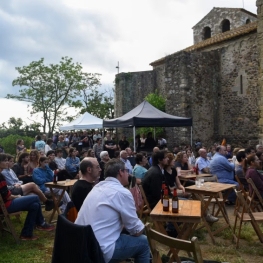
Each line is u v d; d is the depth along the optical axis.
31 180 7.54
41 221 5.99
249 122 17.33
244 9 24.20
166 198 4.17
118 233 3.29
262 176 6.81
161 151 6.12
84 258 2.70
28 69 28.19
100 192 3.32
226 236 5.67
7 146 18.45
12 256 4.70
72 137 18.19
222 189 5.51
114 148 13.64
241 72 17.67
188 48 21.58
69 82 29.14
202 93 17.64
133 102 24.28
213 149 14.58
